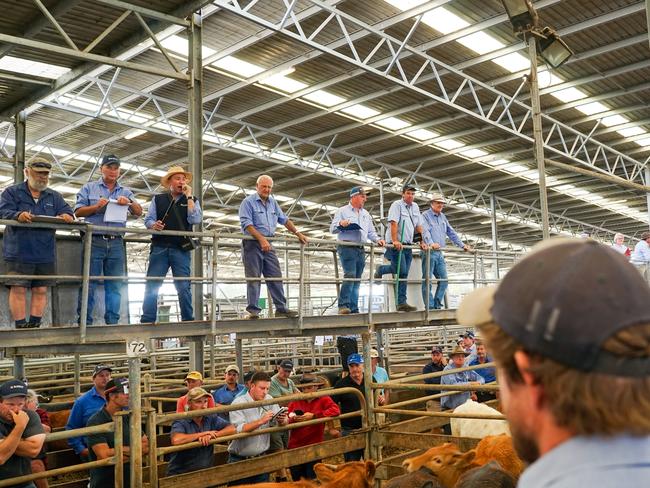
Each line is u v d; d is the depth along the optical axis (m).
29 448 4.68
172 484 5.19
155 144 19.77
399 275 10.30
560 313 0.81
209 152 20.19
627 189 27.23
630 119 19.30
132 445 5.00
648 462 0.80
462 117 18.42
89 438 5.72
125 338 6.88
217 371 14.40
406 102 17.33
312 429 7.45
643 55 14.81
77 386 10.61
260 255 8.29
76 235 7.59
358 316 9.33
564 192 27.89
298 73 15.23
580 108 18.22
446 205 27.08
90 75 14.59
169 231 7.28
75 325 7.05
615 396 0.79
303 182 24.84
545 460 0.84
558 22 13.05
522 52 14.30
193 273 9.29
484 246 40.88
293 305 26.92
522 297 0.86
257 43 13.52
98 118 16.05
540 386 0.85
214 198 27.11
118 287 7.59
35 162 6.74
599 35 13.75
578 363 0.80
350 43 12.24
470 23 13.02
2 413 4.68
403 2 12.09
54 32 10.77
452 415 6.00
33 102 12.70
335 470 4.37
